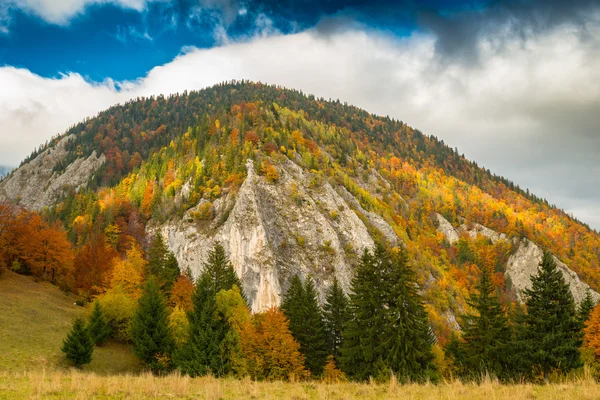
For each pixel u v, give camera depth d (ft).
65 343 152.56
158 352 164.86
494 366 145.07
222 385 64.54
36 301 212.64
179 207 467.93
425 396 51.55
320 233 453.17
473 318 153.48
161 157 645.51
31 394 51.26
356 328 146.61
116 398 51.31
